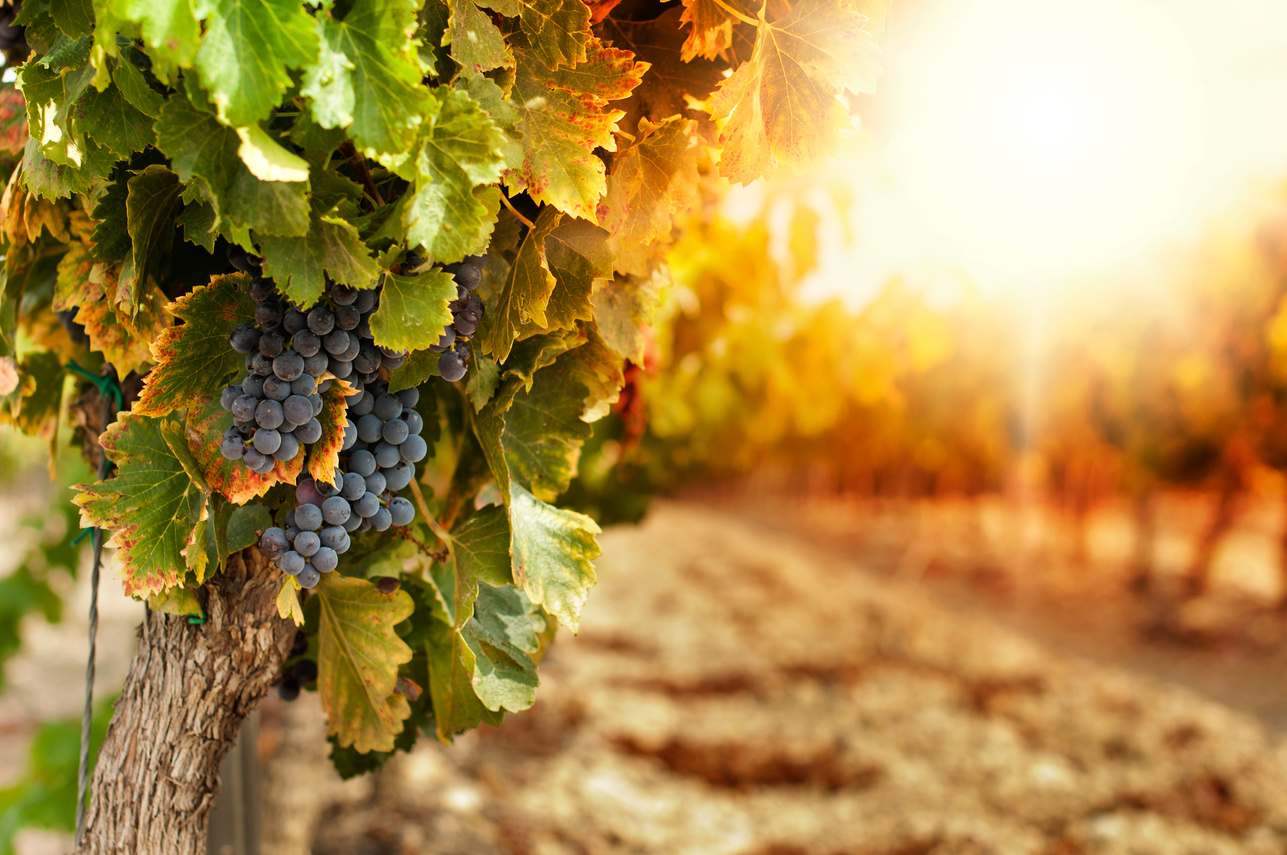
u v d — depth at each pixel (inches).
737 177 43.4
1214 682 344.5
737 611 390.3
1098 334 381.4
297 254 35.1
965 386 398.3
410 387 43.1
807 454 424.5
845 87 42.7
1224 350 386.6
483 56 37.5
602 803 184.9
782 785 209.6
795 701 268.5
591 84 40.5
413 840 149.3
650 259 51.0
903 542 662.5
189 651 45.9
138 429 40.9
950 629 377.1
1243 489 479.2
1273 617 437.1
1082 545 551.8
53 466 56.6
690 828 181.2
